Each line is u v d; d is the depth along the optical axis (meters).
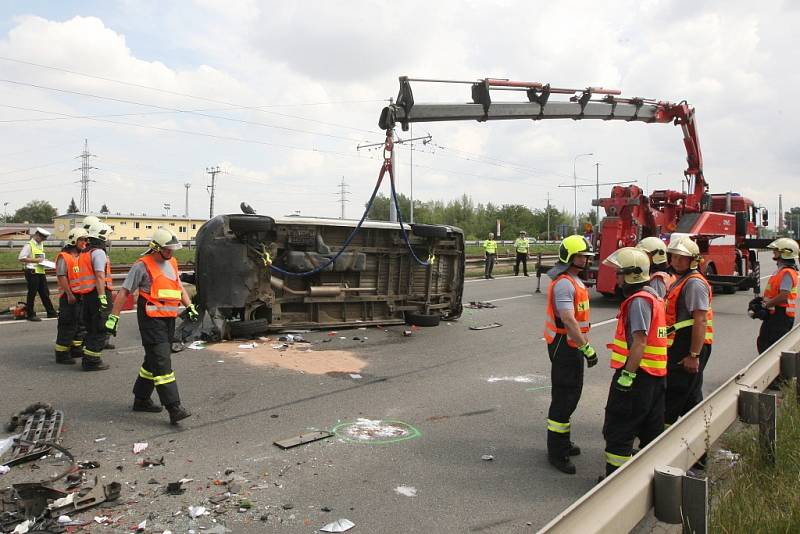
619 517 2.64
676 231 15.52
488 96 9.08
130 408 6.13
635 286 4.25
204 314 9.50
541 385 7.35
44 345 9.00
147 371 5.96
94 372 7.49
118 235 69.44
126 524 3.77
